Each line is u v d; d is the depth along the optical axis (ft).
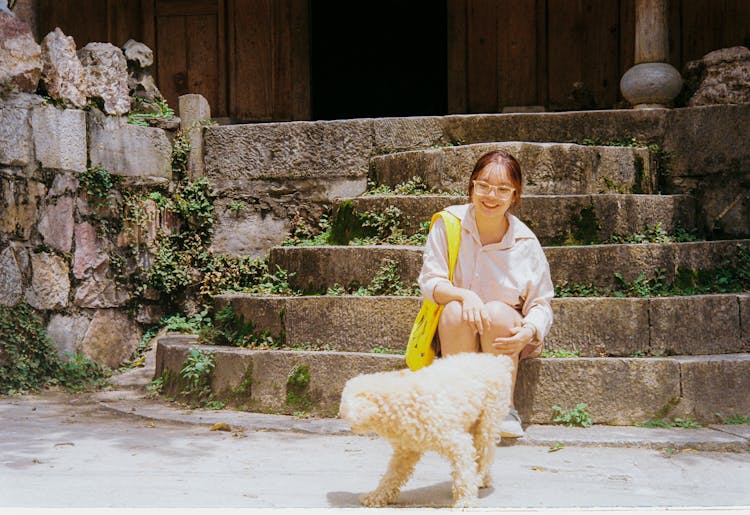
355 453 13.15
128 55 24.32
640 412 14.76
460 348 12.48
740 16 29.84
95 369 20.77
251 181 24.40
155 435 14.48
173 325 22.79
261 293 19.48
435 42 56.08
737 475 11.80
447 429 9.68
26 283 19.75
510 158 12.84
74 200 21.02
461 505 9.62
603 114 22.41
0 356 19.19
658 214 19.65
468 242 13.16
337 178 23.84
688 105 23.35
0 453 12.83
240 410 16.49
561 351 15.84
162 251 23.32
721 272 18.07
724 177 21.35
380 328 16.44
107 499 10.11
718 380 14.87
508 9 32.45
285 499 10.29
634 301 15.81
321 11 55.21
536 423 14.84
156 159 23.56
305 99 33.60
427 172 21.08
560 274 17.47
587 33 31.78
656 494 10.73
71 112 20.88
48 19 34.45
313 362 15.96
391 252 17.66
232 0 33.86
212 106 33.94
